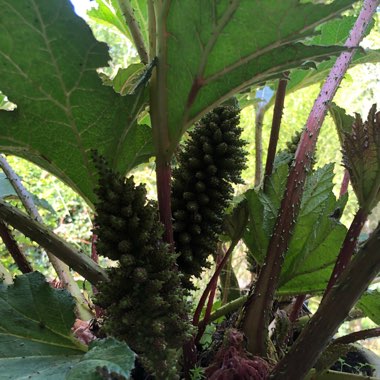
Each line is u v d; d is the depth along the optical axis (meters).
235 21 0.63
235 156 0.84
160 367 0.61
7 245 1.02
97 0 1.22
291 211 0.87
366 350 1.13
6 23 0.64
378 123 0.71
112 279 0.65
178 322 0.65
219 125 0.84
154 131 0.77
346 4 0.60
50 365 0.67
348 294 0.63
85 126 0.77
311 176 1.03
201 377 0.80
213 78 0.70
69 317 0.77
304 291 1.01
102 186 0.65
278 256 0.86
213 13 0.63
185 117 0.74
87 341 0.95
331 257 0.96
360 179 0.76
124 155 0.84
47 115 0.75
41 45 0.66
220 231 0.85
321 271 0.98
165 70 0.73
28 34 0.65
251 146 2.51
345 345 0.79
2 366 0.67
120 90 1.01
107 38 3.85
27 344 0.73
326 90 0.95
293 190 0.88
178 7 0.67
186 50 0.69
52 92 0.72
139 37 0.99
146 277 0.63
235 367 0.79
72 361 0.69
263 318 0.85
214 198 0.83
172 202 0.83
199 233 0.82
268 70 0.69
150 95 0.76
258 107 1.41
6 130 0.75
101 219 0.65
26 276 0.79
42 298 0.77
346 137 0.74
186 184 0.84
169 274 0.65
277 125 1.07
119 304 0.62
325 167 1.02
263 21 0.63
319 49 0.66
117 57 3.80
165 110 0.75
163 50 0.72
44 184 3.53
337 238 0.95
